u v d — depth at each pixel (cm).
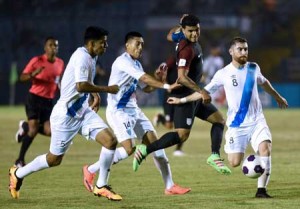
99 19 10706
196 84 2873
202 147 5006
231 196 2708
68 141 2583
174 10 11119
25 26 10781
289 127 6725
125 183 3167
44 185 3100
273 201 2555
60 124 2553
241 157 2703
